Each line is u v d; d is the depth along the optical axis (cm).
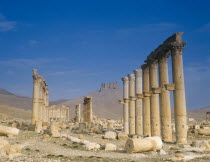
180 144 2530
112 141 2972
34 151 1945
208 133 3972
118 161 1571
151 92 3338
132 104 4269
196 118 12812
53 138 2969
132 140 1969
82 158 1659
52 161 1452
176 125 2695
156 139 2073
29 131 3853
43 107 5953
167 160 1653
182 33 2794
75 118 8306
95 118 9175
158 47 3234
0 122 5659
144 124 3591
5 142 1853
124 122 4516
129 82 4378
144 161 1592
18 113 10375
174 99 2741
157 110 3291
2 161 1380
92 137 3391
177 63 2747
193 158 1736
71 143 2605
